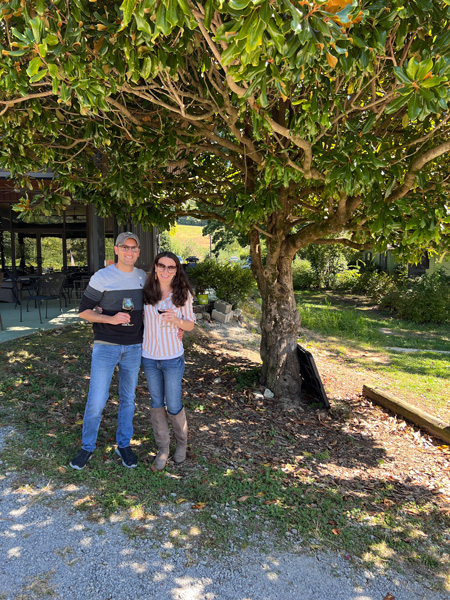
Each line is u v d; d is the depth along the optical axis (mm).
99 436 4234
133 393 3775
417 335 13180
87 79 3012
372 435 5344
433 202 4035
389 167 3943
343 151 3527
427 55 3023
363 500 3773
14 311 10211
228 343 9094
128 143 4520
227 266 11984
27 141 4449
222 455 4273
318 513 3439
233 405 5750
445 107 2564
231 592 2559
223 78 4301
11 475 3443
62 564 2646
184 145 5090
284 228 6121
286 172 3879
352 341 11312
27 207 5168
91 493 3334
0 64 3066
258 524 3213
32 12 2867
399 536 3285
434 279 16359
